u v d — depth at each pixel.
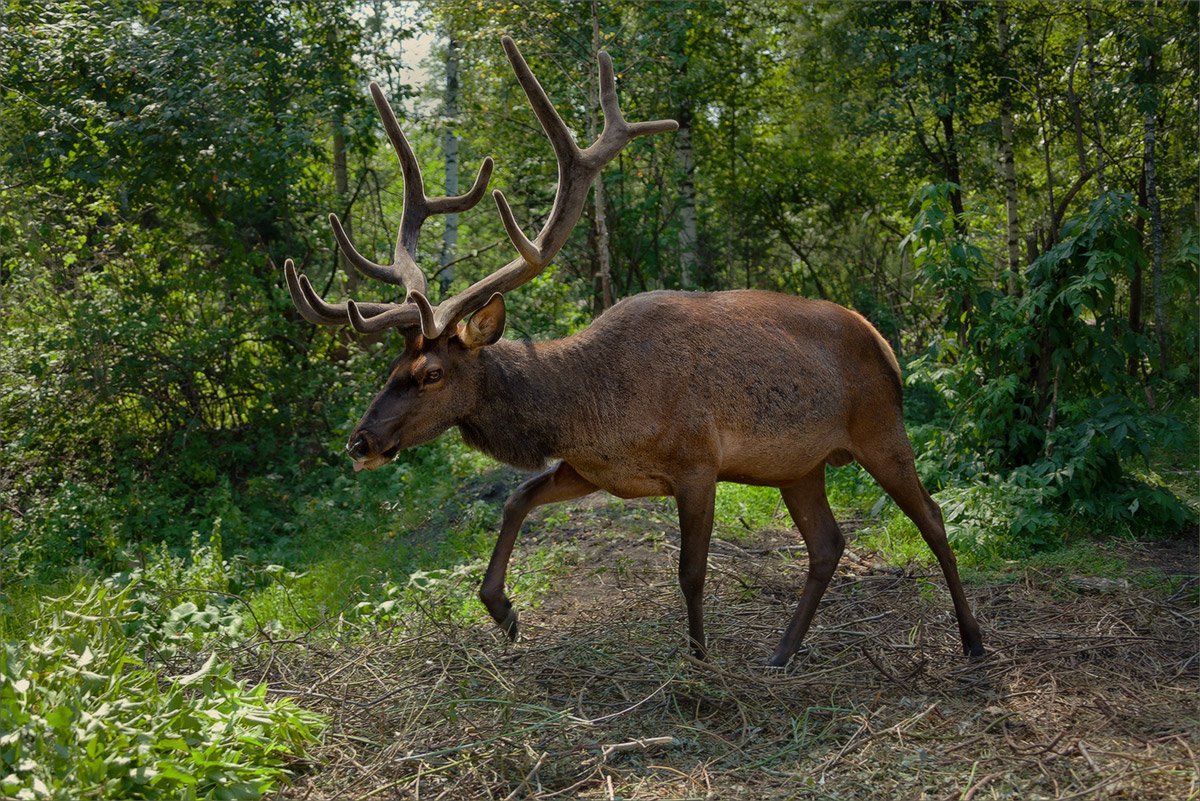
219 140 9.95
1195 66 10.60
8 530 8.90
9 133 10.22
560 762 3.91
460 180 16.64
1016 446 7.37
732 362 4.82
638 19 12.33
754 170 15.23
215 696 4.11
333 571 7.24
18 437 9.66
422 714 4.26
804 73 13.91
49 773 3.21
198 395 10.73
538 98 4.99
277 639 5.45
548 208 13.95
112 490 9.53
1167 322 10.97
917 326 14.03
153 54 10.14
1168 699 4.32
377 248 14.05
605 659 4.90
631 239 13.27
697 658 4.78
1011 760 3.82
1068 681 4.54
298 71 11.27
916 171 12.86
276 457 10.54
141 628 5.21
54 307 10.24
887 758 3.89
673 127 5.31
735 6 14.46
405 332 4.70
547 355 4.76
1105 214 7.11
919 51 11.27
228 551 8.66
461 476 9.30
